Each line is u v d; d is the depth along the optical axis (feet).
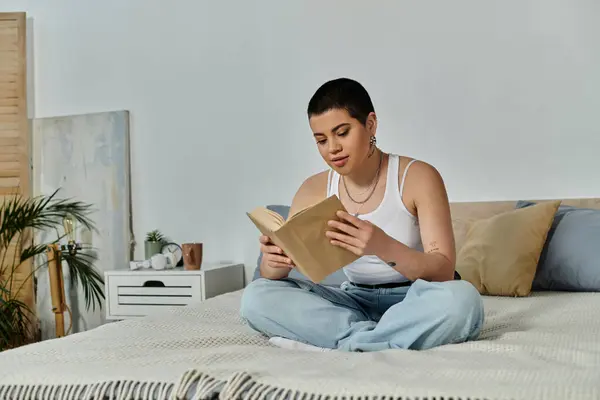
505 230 9.26
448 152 11.19
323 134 5.78
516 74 10.85
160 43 12.82
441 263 5.62
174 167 12.74
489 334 5.81
